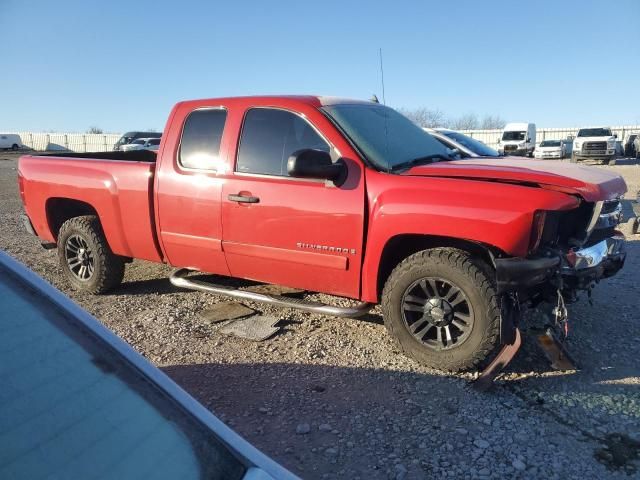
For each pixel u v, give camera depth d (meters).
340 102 4.74
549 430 3.23
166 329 4.92
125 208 5.28
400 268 3.99
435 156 4.84
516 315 3.81
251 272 4.71
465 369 3.88
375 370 4.05
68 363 1.47
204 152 4.82
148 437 1.37
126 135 36.22
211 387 3.83
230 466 1.35
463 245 3.99
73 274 6.06
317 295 5.62
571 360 3.88
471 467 2.90
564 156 35.62
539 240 3.61
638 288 5.93
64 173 5.73
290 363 4.20
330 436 3.21
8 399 1.33
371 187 4.03
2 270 1.65
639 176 20.41
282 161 4.44
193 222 4.86
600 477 2.81
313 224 4.22
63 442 1.29
